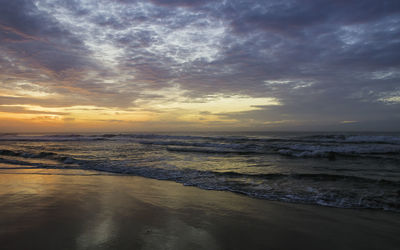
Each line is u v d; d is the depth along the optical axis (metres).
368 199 4.72
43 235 2.85
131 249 2.51
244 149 16.02
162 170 8.21
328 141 21.69
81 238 2.77
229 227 3.25
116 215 3.66
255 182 6.36
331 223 3.47
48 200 4.46
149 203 4.37
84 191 5.22
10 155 12.96
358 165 9.26
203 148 16.98
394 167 8.73
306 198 4.83
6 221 3.33
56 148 17.42
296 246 2.70
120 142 24.88
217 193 5.23
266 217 3.70
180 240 2.78
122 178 6.86
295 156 12.45
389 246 2.73
